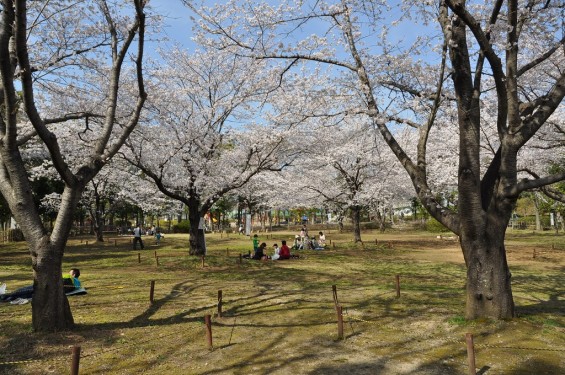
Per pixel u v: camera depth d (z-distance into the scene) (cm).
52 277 682
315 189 2573
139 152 1591
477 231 705
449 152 1941
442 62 754
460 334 649
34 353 582
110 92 780
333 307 859
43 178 2645
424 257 1986
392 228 4981
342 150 2244
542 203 4088
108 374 517
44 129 615
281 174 2631
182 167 1756
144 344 629
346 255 2073
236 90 1747
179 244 2877
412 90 902
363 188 2506
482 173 1716
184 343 635
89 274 1396
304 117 1081
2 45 580
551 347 586
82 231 4588
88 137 1490
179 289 1093
